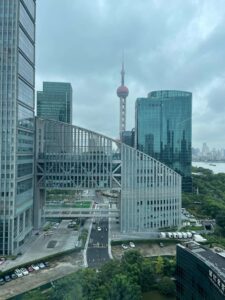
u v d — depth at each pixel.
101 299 94.44
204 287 93.50
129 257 129.25
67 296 93.44
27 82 186.12
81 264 147.00
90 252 164.50
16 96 164.00
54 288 101.25
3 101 162.50
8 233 157.25
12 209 158.25
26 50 183.25
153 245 180.25
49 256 151.88
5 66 162.50
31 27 194.88
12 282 128.38
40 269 141.75
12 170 160.88
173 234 189.88
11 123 162.38
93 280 107.19
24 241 179.75
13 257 152.25
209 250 106.75
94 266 144.25
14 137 162.25
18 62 166.38
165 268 127.69
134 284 105.69
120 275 103.81
